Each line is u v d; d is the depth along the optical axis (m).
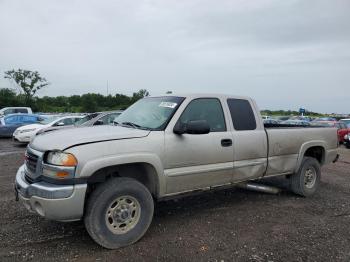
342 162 10.65
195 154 4.15
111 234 3.49
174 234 3.98
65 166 3.21
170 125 4.02
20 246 3.57
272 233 4.07
